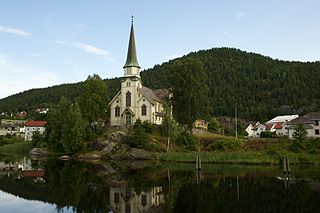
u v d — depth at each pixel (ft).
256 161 204.64
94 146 274.36
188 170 173.68
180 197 99.76
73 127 273.95
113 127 295.07
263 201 92.38
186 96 249.55
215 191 108.47
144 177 146.61
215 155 216.74
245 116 620.49
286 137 281.13
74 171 172.86
